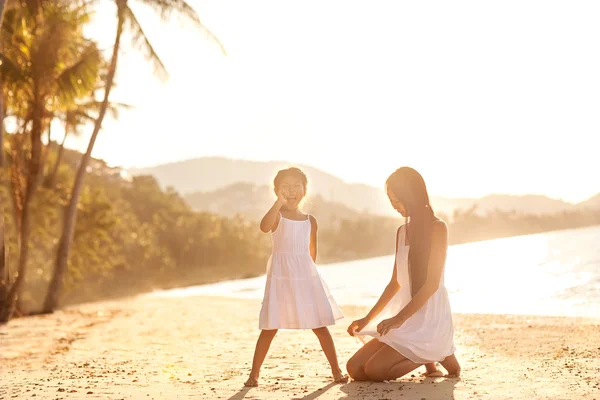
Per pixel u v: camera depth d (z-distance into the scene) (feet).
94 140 69.97
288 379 16.12
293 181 15.02
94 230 134.62
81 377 17.90
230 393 13.87
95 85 71.26
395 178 14.85
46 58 60.80
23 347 30.89
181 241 375.25
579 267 123.65
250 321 45.09
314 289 14.94
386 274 167.84
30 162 66.80
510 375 15.30
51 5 61.52
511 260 178.29
